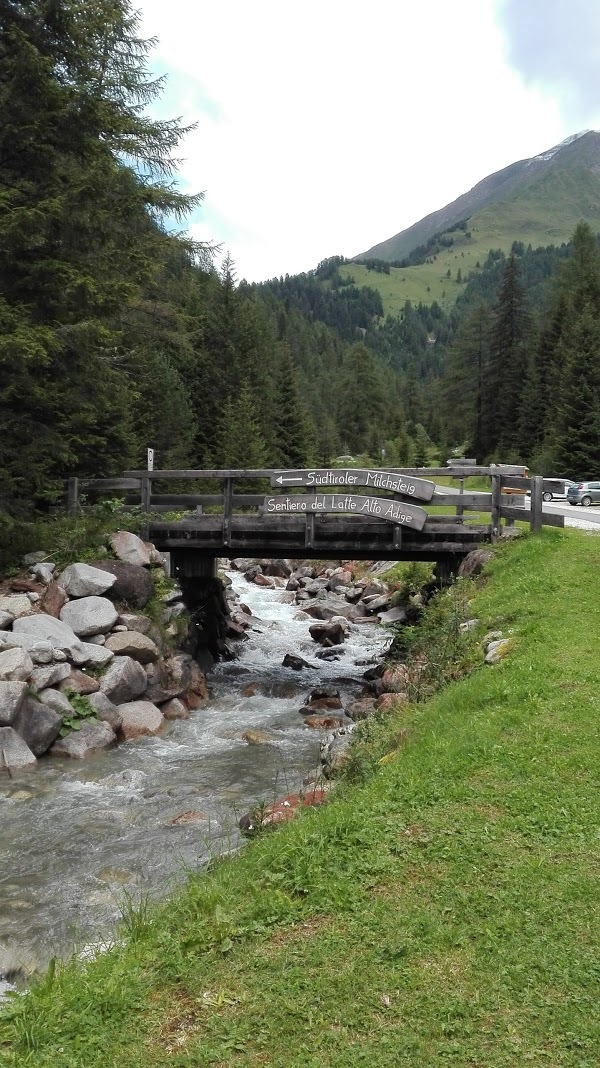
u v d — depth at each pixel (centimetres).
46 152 1462
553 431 5784
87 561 1509
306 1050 375
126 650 1360
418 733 829
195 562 1847
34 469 1644
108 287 1485
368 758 831
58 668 1219
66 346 1505
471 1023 386
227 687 1653
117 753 1175
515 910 475
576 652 948
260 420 5350
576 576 1276
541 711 793
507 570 1420
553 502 4281
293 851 566
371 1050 372
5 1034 409
